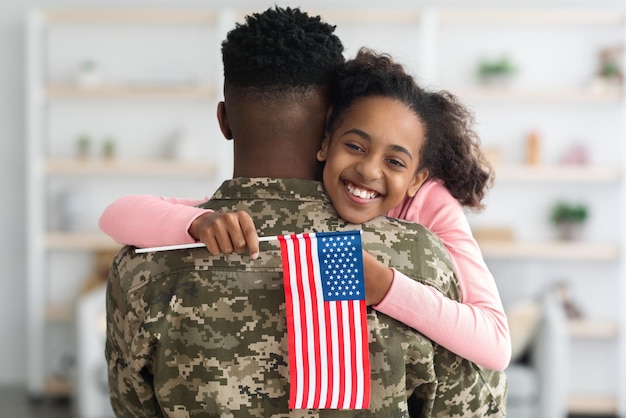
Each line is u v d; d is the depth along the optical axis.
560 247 6.07
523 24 6.32
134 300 1.44
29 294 6.22
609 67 6.12
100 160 6.33
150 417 1.49
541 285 6.38
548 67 6.33
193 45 6.42
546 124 6.34
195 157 6.36
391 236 1.43
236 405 1.40
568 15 6.09
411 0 6.42
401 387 1.39
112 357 1.54
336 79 1.48
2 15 6.48
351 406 1.37
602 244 6.19
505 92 6.06
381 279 1.37
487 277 1.50
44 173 6.45
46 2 6.47
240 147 1.48
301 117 1.45
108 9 6.45
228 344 1.39
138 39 6.43
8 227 6.57
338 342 1.36
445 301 1.39
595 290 6.39
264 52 1.41
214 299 1.40
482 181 1.68
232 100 1.46
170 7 6.49
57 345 6.52
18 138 6.53
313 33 1.46
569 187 6.36
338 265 1.37
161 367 1.41
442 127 1.55
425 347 1.39
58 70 6.45
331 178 1.45
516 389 4.68
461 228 1.54
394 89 1.45
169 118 6.46
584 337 6.42
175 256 1.42
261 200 1.45
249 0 6.49
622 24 6.22
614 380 6.42
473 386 1.44
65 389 6.22
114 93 6.15
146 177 6.51
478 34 6.34
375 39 6.37
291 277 1.37
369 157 1.43
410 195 1.57
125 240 1.49
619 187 6.35
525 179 6.35
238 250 1.35
